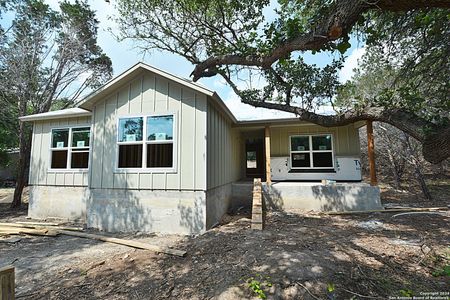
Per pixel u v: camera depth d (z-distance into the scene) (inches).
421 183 420.8
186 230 229.0
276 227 232.8
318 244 177.6
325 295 112.7
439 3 111.0
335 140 382.3
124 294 121.5
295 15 235.1
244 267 140.9
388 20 199.5
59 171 320.8
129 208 244.7
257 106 343.6
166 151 243.4
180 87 244.8
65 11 528.1
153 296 119.2
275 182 383.9
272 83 337.7
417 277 129.9
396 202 377.4
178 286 128.0
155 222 236.8
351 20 126.7
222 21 344.2
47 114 326.6
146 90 253.8
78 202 308.7
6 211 375.2
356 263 144.7
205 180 229.9
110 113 260.7
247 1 318.0
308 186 327.9
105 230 246.2
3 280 73.4
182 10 354.3
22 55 449.1
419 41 222.2
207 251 174.6
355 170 366.9
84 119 319.6
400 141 483.8
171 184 237.5
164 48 418.0
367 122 321.4
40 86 490.6
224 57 273.9
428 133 135.2
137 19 386.0
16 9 457.7
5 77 432.5
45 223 280.1
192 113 239.8
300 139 398.0
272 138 409.1
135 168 246.8
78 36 550.0
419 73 224.7
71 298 119.0
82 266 156.9
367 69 381.7
